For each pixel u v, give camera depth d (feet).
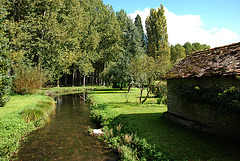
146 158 19.53
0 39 45.75
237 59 23.85
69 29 97.30
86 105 65.67
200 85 27.37
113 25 141.18
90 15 132.05
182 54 202.08
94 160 22.26
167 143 22.52
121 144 24.97
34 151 25.07
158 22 153.38
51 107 53.16
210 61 28.68
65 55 94.02
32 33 79.92
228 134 22.09
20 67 67.97
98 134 31.68
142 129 28.76
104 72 133.08
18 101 53.62
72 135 31.73
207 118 25.73
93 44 126.21
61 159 22.59
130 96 81.10
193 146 21.33
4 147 22.86
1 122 28.99
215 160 17.51
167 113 36.09
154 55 150.92
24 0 75.20
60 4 85.87
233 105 19.85
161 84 56.90
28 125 33.30
